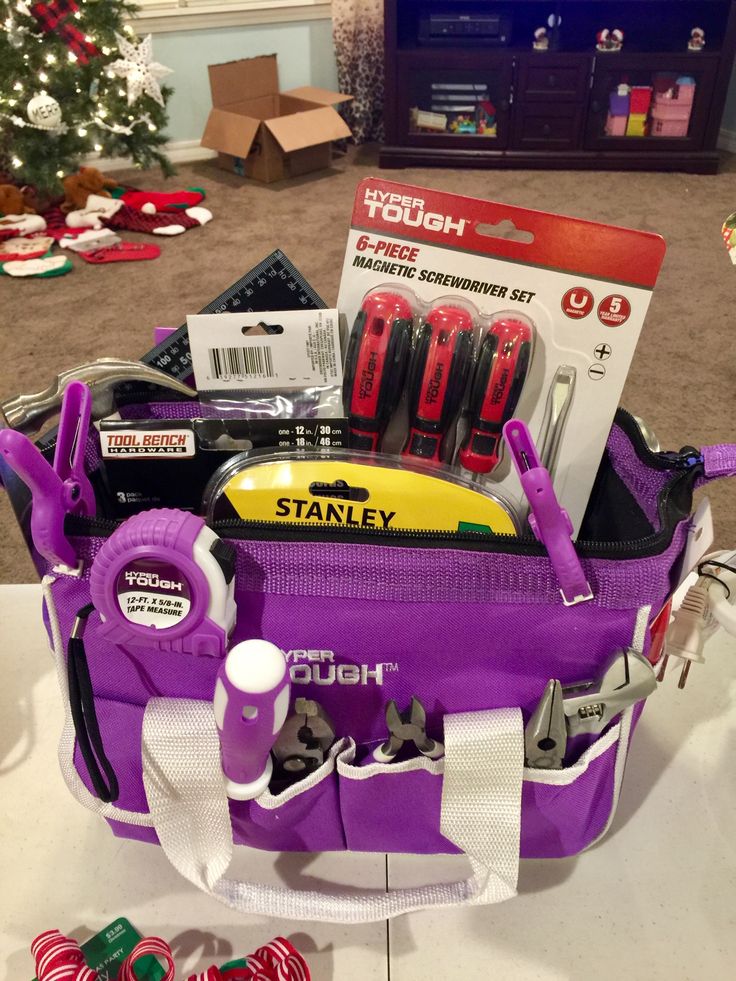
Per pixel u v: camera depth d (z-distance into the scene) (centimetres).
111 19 282
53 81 278
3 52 269
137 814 59
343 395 67
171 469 62
